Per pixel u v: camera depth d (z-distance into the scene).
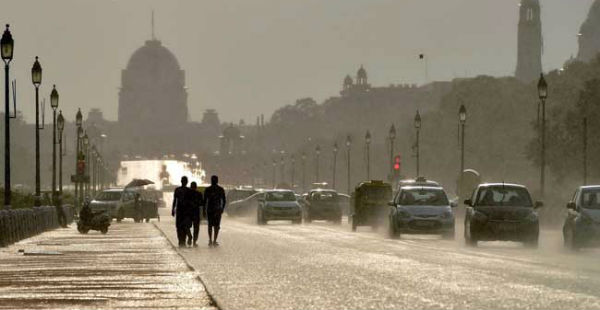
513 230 82.38
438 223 96.56
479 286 43.91
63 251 76.06
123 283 46.91
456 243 91.12
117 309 36.00
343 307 35.91
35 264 61.00
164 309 35.97
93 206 166.50
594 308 35.22
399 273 51.59
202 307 36.59
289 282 46.47
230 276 50.28
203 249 77.81
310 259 63.81
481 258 64.88
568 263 59.94
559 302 37.19
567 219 79.19
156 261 63.25
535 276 49.47
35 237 103.31
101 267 57.88
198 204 83.75
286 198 153.25
